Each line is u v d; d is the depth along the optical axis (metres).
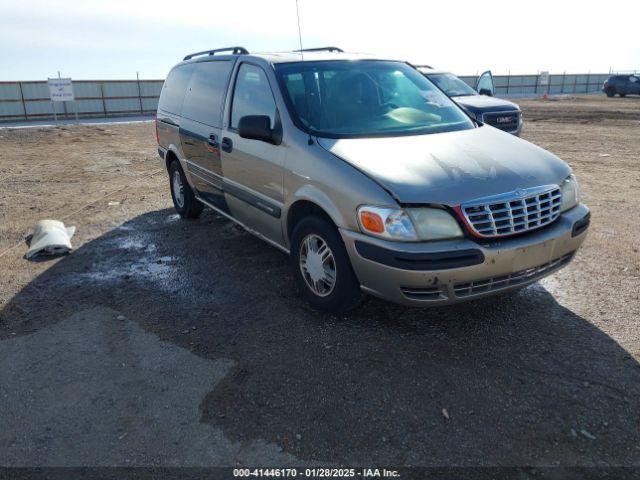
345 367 3.36
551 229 3.53
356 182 3.46
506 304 4.13
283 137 4.12
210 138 5.27
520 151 3.93
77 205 7.71
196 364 3.46
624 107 27.47
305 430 2.83
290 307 4.19
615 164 10.55
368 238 3.39
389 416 2.91
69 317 4.17
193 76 6.04
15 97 30.23
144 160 12.05
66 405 3.10
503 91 47.81
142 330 3.93
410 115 4.40
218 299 4.40
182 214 6.77
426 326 3.83
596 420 2.85
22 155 13.30
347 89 4.46
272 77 4.44
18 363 3.54
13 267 5.25
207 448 2.72
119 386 3.26
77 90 32.03
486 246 3.27
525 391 3.08
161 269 5.11
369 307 4.12
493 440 2.72
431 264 3.21
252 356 3.53
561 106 29.05
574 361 3.36
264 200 4.46
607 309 4.03
